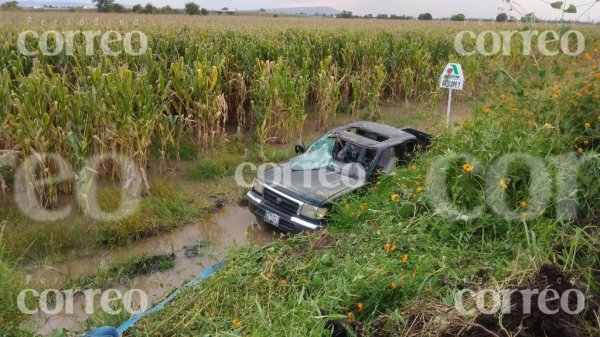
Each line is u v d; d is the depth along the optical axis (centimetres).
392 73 1405
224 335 321
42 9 4194
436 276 352
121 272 534
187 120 855
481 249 396
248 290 381
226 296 377
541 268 320
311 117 1213
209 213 696
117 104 740
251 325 331
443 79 821
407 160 693
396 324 321
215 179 805
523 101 489
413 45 1421
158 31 1334
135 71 986
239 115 1053
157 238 623
